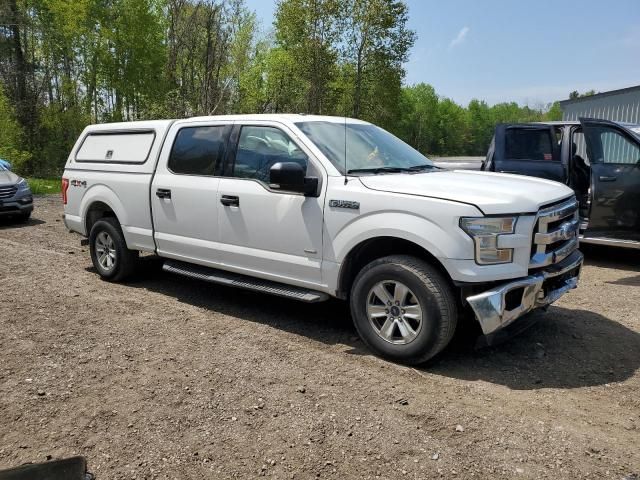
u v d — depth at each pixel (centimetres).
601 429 331
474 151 10875
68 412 346
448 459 296
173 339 471
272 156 501
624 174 723
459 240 387
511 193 411
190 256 567
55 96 3083
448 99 9825
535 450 306
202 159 555
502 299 383
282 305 583
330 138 496
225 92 2741
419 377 400
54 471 188
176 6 2666
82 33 2938
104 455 301
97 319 520
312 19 3081
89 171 677
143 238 609
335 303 591
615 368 420
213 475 283
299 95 3269
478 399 367
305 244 467
